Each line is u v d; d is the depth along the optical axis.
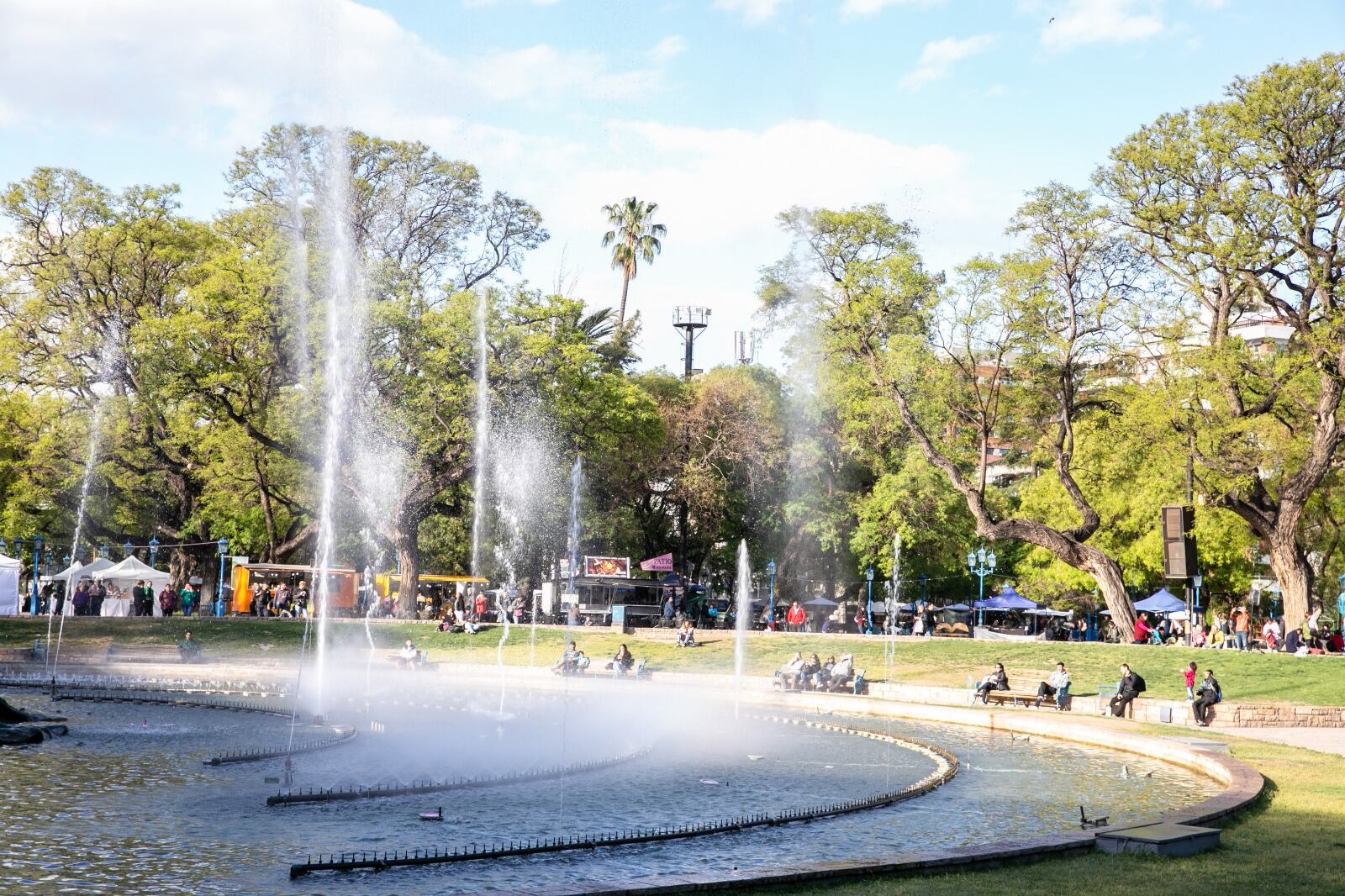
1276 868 11.52
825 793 18.08
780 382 74.62
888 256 52.66
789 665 38.12
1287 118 40.66
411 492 55.88
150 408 57.34
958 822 15.49
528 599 68.44
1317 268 40.81
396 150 58.56
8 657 40.34
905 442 68.50
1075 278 45.12
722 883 10.47
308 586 60.06
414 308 55.62
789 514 69.94
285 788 17.25
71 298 59.38
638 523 75.25
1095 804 17.06
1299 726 29.94
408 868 12.21
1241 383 43.22
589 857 12.95
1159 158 42.22
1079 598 67.31
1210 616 62.94
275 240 57.38
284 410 54.72
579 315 59.06
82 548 67.12
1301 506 42.69
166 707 29.09
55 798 15.88
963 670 40.03
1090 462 56.84
